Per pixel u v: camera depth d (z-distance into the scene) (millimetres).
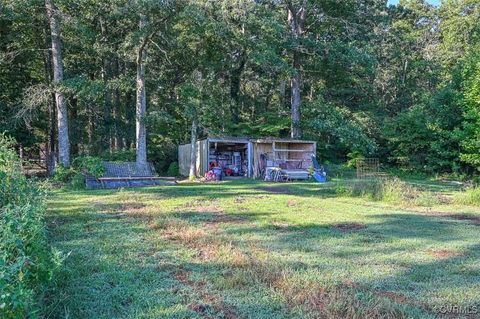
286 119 24531
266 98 29859
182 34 19312
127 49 18062
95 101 22641
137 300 3477
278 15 20969
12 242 2625
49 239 5543
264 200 10414
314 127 21562
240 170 21562
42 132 22281
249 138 20328
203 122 21016
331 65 22391
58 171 14836
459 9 29859
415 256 5078
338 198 11070
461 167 20500
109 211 8344
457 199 10273
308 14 22328
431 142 20859
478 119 17906
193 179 18328
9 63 18797
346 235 6258
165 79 22688
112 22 20594
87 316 3125
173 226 6652
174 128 24188
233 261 4629
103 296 3521
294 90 22484
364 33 23547
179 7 15914
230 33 19000
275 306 3398
